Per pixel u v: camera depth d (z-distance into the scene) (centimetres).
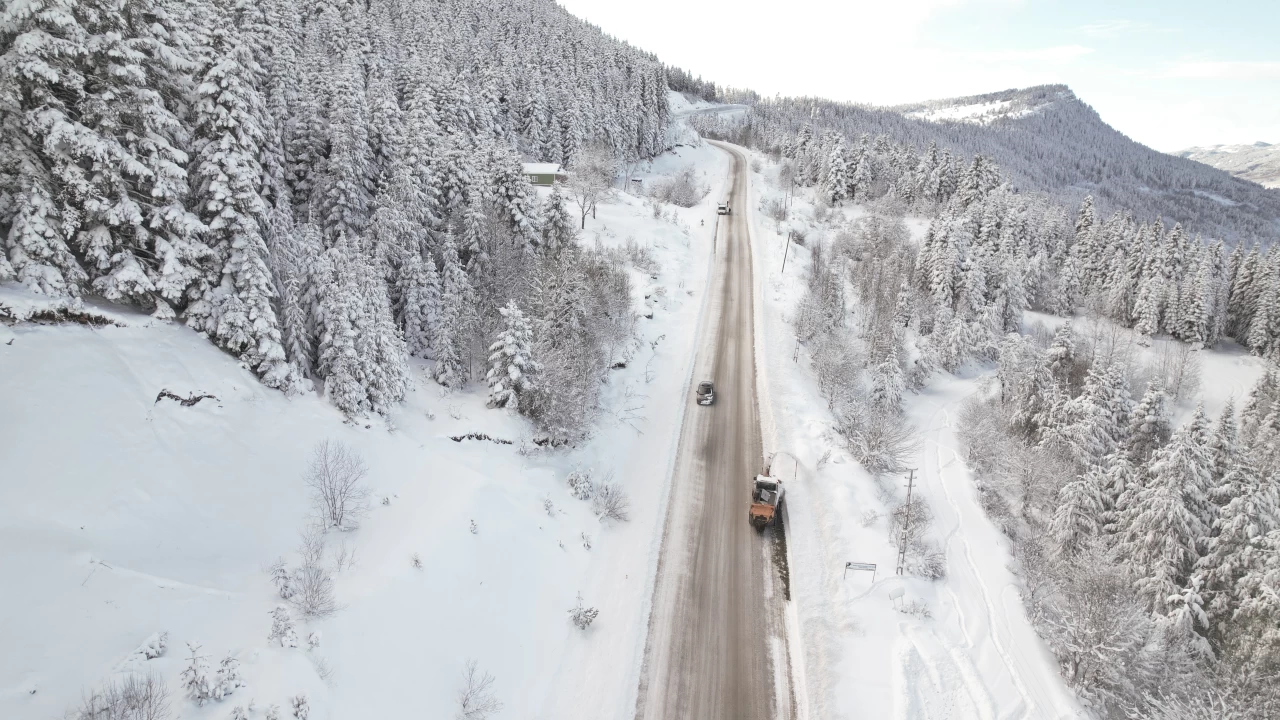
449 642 1994
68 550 1644
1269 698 2408
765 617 2517
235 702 1446
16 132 2181
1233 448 3688
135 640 1530
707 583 2689
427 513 2464
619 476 3572
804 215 10025
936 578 2747
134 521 1850
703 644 2359
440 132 5856
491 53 10619
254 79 3156
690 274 6894
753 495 3297
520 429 3478
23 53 2091
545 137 9681
